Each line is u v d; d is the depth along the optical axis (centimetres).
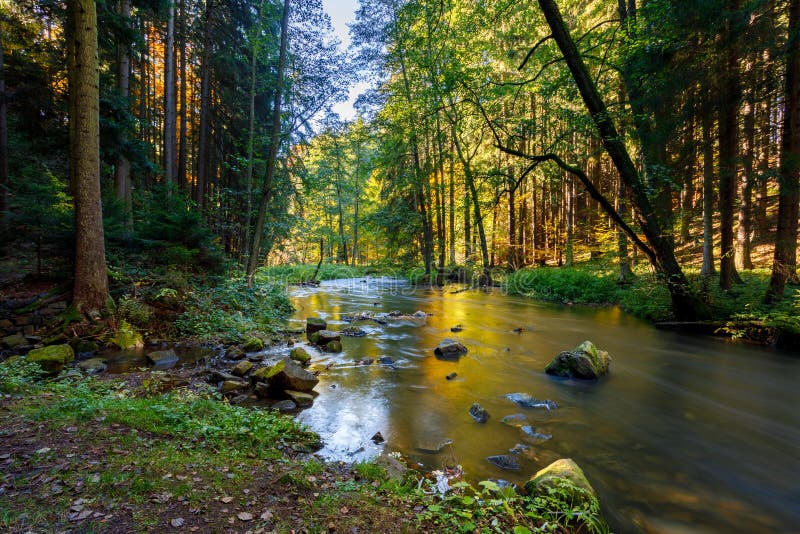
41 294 841
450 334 1066
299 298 1850
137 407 434
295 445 425
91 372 671
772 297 888
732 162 951
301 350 813
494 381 680
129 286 952
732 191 1007
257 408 544
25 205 1030
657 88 993
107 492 255
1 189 1084
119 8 1303
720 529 304
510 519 282
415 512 281
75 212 853
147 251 1101
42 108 1144
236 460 340
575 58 984
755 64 855
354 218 3781
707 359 791
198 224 1156
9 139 1353
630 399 593
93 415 392
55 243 912
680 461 411
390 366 770
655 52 977
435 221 2902
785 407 560
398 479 349
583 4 1752
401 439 461
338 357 836
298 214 2108
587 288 1623
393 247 2795
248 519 245
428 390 633
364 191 3909
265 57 1487
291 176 1920
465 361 808
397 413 539
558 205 2673
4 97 1086
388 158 2328
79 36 816
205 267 1219
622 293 1486
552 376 711
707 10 820
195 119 2488
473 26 1394
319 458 405
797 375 691
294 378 605
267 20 1448
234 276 1348
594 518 298
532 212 2619
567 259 2233
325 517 257
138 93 2442
